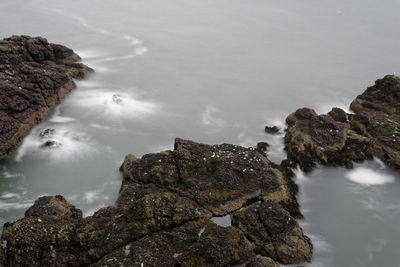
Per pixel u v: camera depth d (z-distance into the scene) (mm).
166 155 27984
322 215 27438
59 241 20094
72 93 43375
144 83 49438
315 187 29891
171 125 39500
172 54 61719
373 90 41750
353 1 111062
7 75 34812
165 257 19781
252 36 75250
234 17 89812
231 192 25562
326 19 91688
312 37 76562
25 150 32750
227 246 20594
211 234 21375
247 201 25688
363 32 81750
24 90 35094
